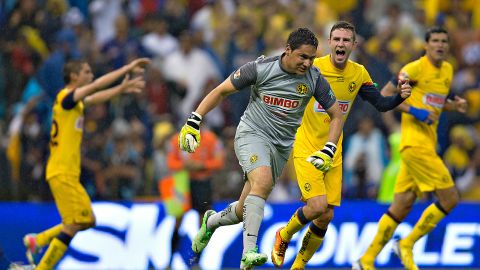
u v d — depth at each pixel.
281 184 46.72
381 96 28.83
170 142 41.06
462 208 41.59
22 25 51.28
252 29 54.38
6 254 39.25
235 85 25.59
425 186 33.72
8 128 48.34
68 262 39.03
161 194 42.69
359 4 57.81
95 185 46.06
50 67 48.25
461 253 41.28
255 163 25.64
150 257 39.84
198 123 25.73
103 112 47.97
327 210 29.14
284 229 28.73
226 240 40.12
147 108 49.09
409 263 34.34
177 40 53.38
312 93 25.89
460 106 34.31
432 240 41.16
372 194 48.09
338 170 29.12
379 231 34.69
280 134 26.16
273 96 25.67
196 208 40.75
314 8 56.72
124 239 39.72
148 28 53.00
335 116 25.95
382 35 55.47
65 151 34.19
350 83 28.61
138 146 47.12
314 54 24.97
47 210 39.97
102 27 54.50
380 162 48.72
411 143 33.62
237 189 46.03
